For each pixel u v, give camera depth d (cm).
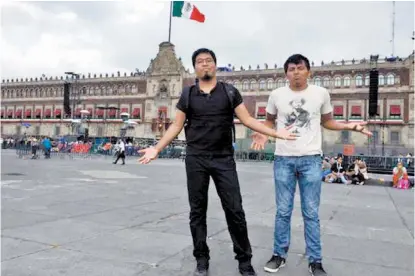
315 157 380
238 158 3838
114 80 7612
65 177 1289
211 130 343
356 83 5881
